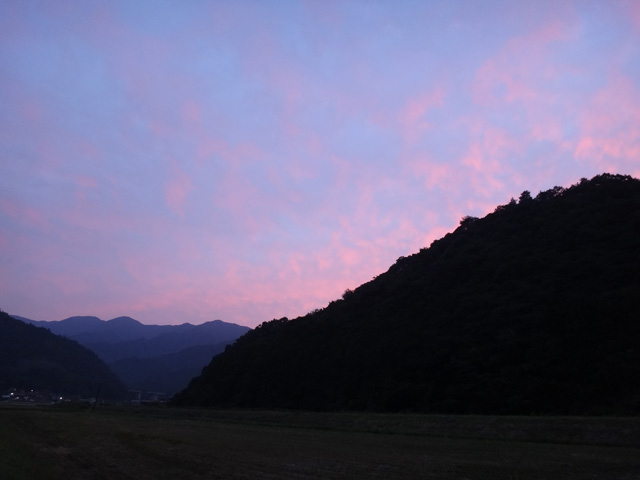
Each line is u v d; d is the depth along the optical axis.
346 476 16.05
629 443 23.11
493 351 45.12
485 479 15.55
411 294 63.50
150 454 21.06
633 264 47.03
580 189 66.50
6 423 36.81
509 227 66.69
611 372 37.03
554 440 25.31
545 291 49.09
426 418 34.38
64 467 17.09
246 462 18.98
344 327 66.62
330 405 55.03
